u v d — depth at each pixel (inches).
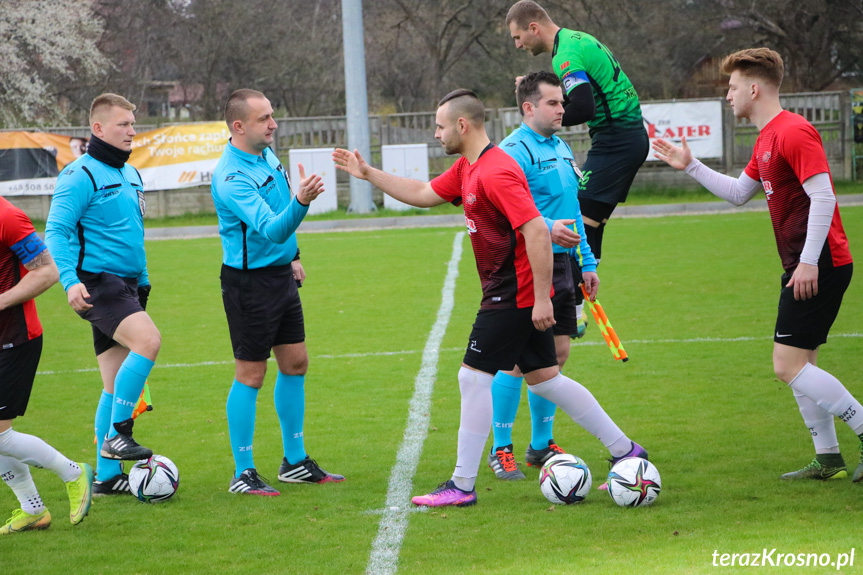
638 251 849.5
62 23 1688.0
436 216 1232.2
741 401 367.9
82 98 2004.2
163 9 2050.9
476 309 606.2
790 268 267.0
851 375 391.9
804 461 289.6
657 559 204.1
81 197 280.2
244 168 283.3
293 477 293.1
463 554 219.3
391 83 2247.8
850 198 1192.8
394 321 574.9
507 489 280.2
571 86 328.8
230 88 2140.7
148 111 2474.2
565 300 303.6
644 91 2069.4
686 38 2010.3
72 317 650.2
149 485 273.0
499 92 2162.9
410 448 325.4
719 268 731.4
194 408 391.9
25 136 1273.4
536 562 209.2
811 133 254.2
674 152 308.2
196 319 608.7
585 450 318.3
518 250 250.1
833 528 221.9
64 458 249.4
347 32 1263.5
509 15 341.4
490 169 246.5
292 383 294.0
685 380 405.7
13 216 235.9
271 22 2096.5
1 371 239.8
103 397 292.4
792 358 265.7
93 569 219.0
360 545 229.5
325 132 1406.3
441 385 418.0
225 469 310.3
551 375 262.2
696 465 289.3
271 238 265.4
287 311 291.0
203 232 1215.6
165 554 228.2
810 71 1967.3
